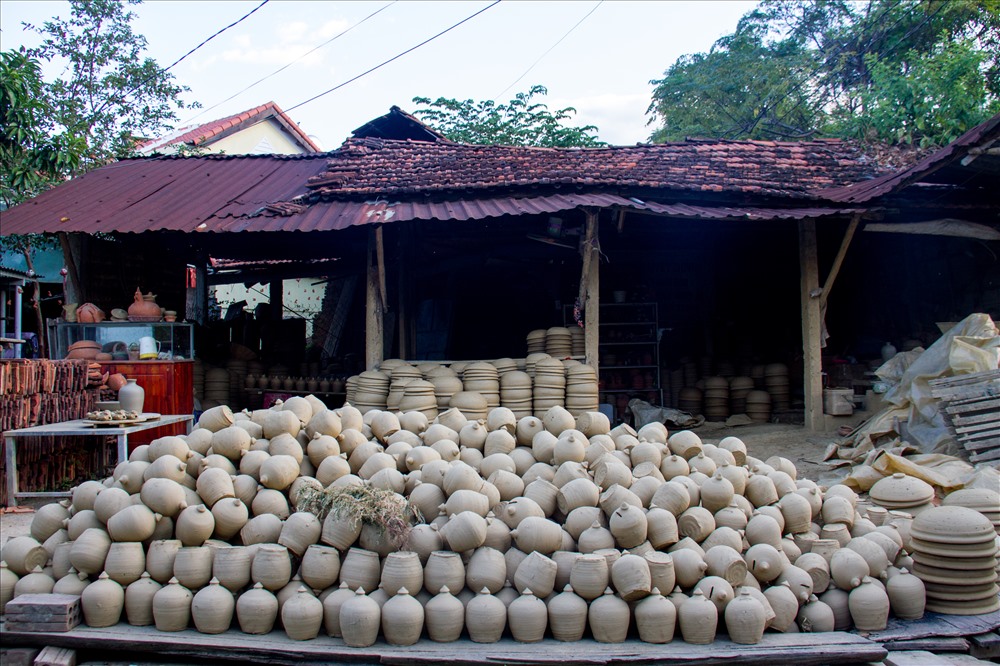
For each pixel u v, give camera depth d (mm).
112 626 3857
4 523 6582
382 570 3898
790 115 19469
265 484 4422
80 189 11055
